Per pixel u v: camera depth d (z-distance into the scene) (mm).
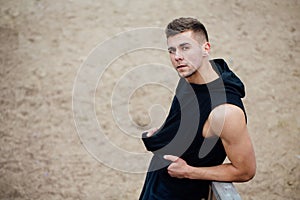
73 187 7668
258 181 7895
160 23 11508
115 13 11844
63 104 9250
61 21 11492
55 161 8133
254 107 9414
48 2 12047
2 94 9398
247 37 11359
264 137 8766
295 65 10617
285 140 8727
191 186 4395
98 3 12156
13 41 10773
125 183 7777
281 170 8133
